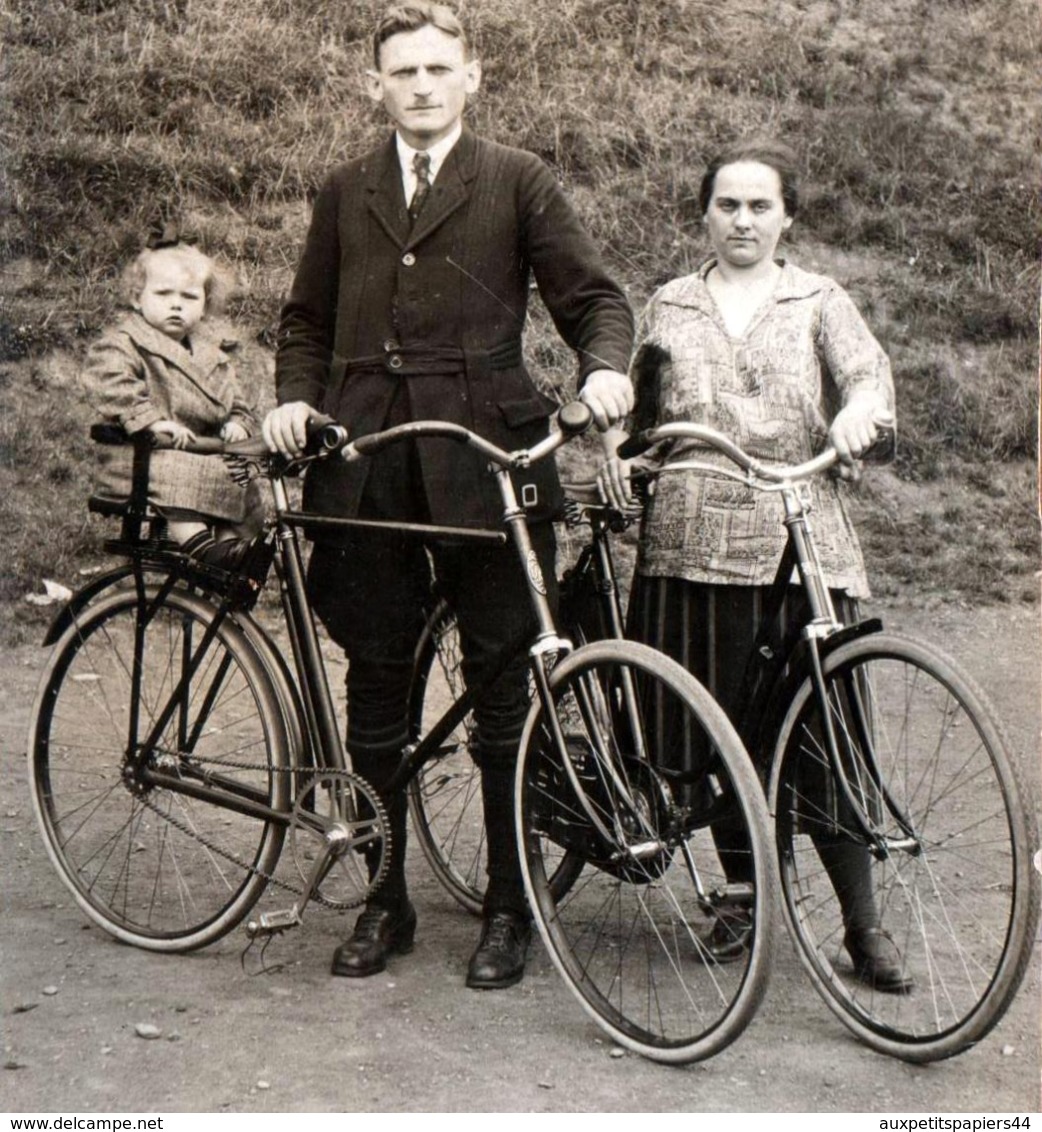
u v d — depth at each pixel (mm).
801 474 2576
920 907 2820
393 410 2812
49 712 3131
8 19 6848
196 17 7145
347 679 2928
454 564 2848
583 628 3016
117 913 3043
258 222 6723
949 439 6637
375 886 2773
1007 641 5359
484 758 2867
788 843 2658
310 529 2859
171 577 2998
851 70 7734
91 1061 2486
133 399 3557
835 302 2850
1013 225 7363
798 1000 2768
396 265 2801
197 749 3941
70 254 6379
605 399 2586
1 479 5625
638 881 2686
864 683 2643
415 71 2742
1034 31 7867
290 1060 2494
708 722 2424
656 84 7445
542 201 2818
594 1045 2574
